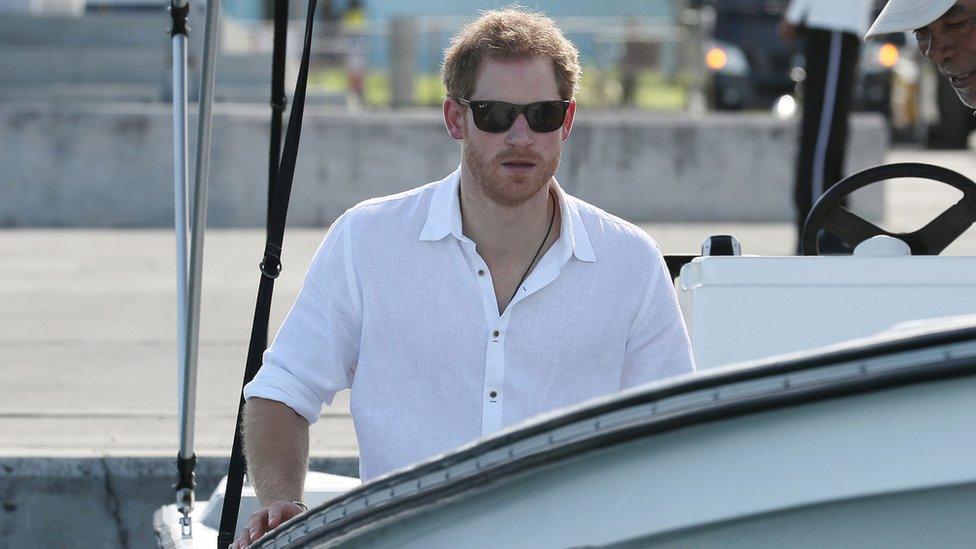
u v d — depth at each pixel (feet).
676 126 141.49
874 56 210.18
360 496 25.80
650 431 22.88
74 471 57.72
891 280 33.94
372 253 34.96
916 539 22.82
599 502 23.61
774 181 141.38
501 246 34.78
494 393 34.55
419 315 34.68
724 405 22.48
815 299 33.91
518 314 34.65
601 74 194.08
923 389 22.08
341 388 36.14
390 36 200.13
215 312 91.04
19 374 74.54
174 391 70.69
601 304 34.99
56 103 176.24
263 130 136.87
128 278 106.32
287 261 112.68
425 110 196.44
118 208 139.74
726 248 39.96
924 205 141.38
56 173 139.74
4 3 202.80
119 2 206.59
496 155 33.37
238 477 37.42
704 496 22.98
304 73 36.96
